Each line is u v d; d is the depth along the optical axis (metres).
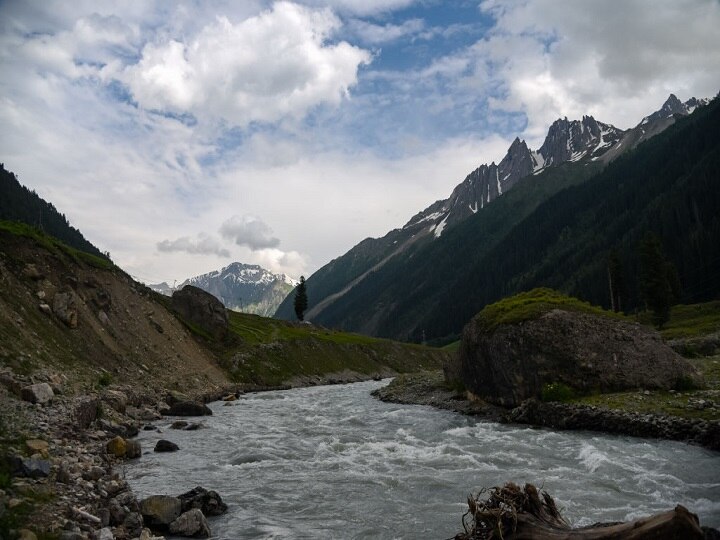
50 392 23.58
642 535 8.21
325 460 23.08
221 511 15.58
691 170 198.12
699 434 25.30
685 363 35.62
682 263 136.12
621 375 34.88
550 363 36.19
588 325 37.50
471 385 43.84
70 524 10.97
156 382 45.84
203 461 22.56
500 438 28.69
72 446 18.92
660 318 82.88
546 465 21.88
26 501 11.58
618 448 24.55
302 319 143.62
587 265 187.88
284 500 16.94
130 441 22.30
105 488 14.70
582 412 31.16
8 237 43.81
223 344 74.94
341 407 46.78
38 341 33.66
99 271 57.72
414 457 23.69
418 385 57.41
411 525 14.57
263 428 32.75
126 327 52.31
